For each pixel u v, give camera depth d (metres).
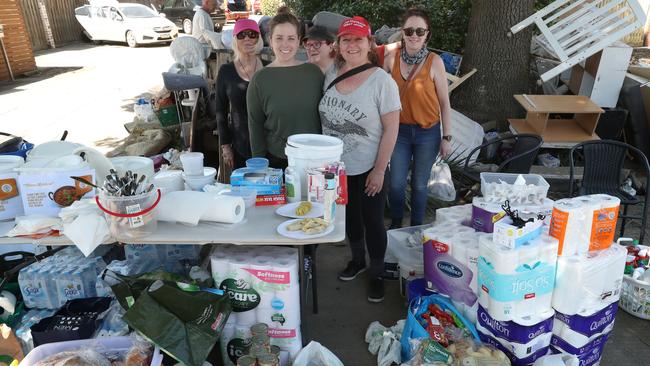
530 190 2.64
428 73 3.44
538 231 2.33
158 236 2.30
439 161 4.71
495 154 5.45
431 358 2.35
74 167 2.45
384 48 3.66
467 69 6.07
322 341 2.90
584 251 2.37
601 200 2.37
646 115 5.17
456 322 2.60
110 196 2.19
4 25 10.86
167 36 16.19
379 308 3.21
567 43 5.33
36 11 15.74
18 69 11.36
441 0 7.19
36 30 15.79
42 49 15.88
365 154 2.89
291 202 2.67
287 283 2.37
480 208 2.70
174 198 2.43
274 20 2.88
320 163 2.60
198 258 3.01
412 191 3.79
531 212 2.48
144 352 2.22
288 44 2.88
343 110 2.79
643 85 5.21
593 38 5.23
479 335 2.53
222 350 2.51
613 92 5.36
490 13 5.71
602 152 3.88
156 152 5.46
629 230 4.26
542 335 2.38
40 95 9.42
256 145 3.15
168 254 2.95
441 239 2.67
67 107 8.47
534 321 2.31
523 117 5.96
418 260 3.16
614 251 2.39
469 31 6.03
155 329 2.12
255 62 3.55
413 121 3.55
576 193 4.79
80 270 2.81
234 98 3.51
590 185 3.94
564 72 6.14
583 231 2.32
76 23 17.86
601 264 2.30
